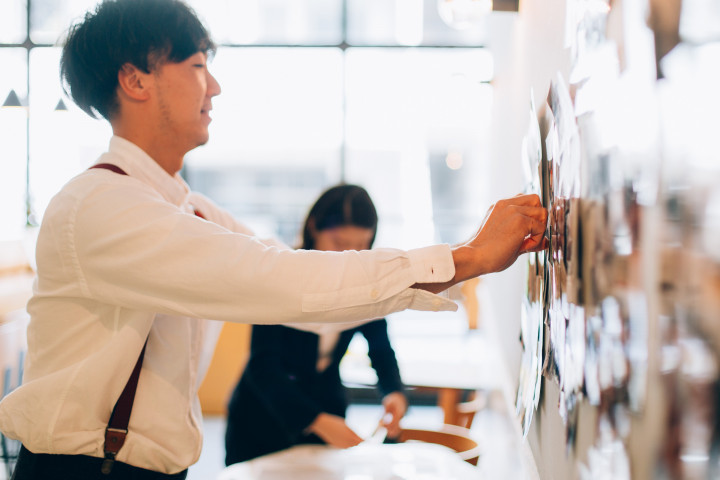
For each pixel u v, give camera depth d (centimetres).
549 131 100
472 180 990
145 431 113
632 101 49
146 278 97
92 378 108
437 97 664
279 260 93
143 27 110
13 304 409
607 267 59
